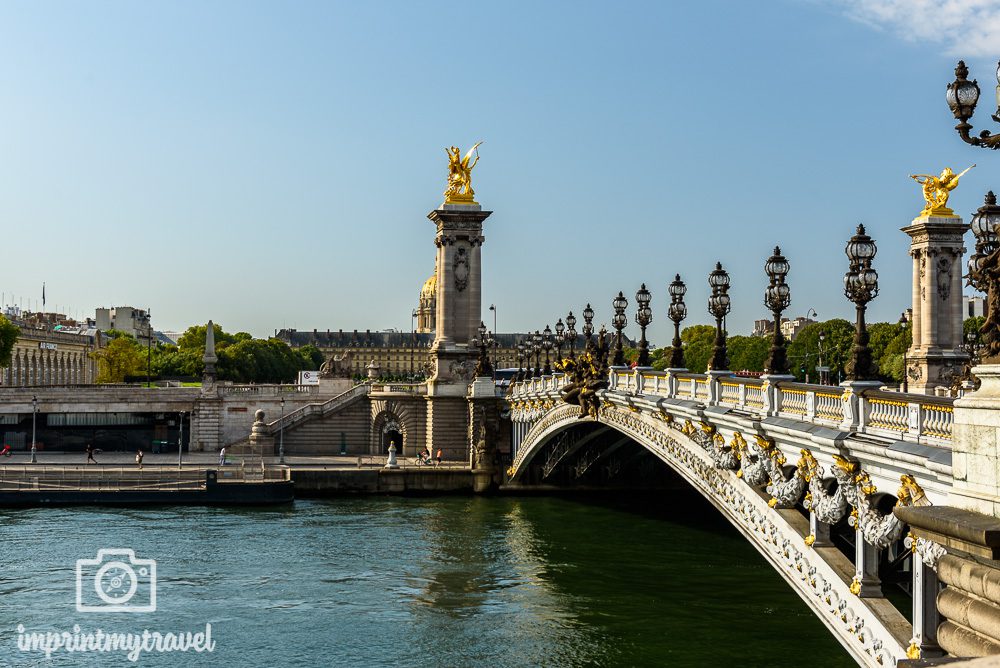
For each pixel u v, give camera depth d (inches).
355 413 5123.0
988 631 825.5
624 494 4202.8
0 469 4055.1
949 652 882.1
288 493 3880.4
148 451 5438.0
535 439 3666.3
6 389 5147.6
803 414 1381.6
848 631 1279.5
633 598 2327.8
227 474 3959.2
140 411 5295.3
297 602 2348.7
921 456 989.8
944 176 3951.8
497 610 2261.3
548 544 2992.1
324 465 4468.5
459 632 2100.1
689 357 6353.3
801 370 4921.3
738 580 2496.3
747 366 5359.3
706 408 1742.1
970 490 880.9
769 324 7391.7
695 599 2310.5
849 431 1186.0
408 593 2422.5
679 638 2010.3
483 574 2603.3
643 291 2347.4
